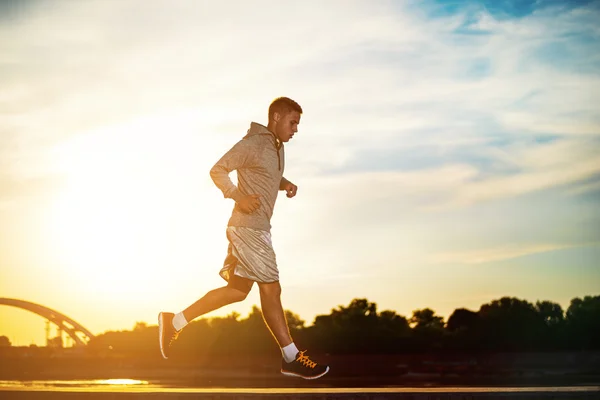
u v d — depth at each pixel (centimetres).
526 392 451
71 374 3647
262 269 417
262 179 421
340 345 6281
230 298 427
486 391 461
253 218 419
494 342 6406
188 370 5028
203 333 5472
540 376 3534
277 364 5428
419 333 6962
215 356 5294
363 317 6900
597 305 6475
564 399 446
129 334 4691
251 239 417
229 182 415
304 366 420
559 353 6356
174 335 421
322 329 6556
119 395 455
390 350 6281
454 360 6384
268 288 423
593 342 6206
